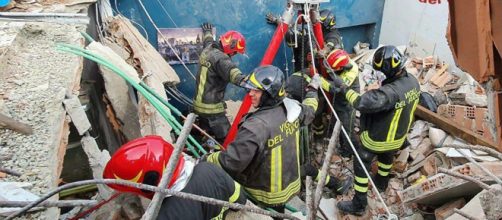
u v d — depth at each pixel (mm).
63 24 3895
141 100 3863
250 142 2873
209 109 4648
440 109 5172
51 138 2436
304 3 4430
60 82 3008
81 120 2904
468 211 3057
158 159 1916
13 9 3955
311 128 5328
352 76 4629
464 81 5574
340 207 4551
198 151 4215
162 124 3748
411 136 5168
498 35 1735
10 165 2199
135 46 4539
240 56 5895
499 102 1923
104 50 3912
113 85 4031
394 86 3832
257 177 3121
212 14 5492
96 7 4621
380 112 3973
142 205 3043
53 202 1469
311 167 4312
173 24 5336
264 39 5945
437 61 6031
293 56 5391
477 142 4508
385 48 3820
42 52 3396
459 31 1949
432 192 3736
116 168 1910
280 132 2988
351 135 5059
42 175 2162
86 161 4012
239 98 6098
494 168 3410
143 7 5102
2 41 3211
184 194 1453
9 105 2682
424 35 6184
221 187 2082
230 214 2258
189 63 5586
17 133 2438
